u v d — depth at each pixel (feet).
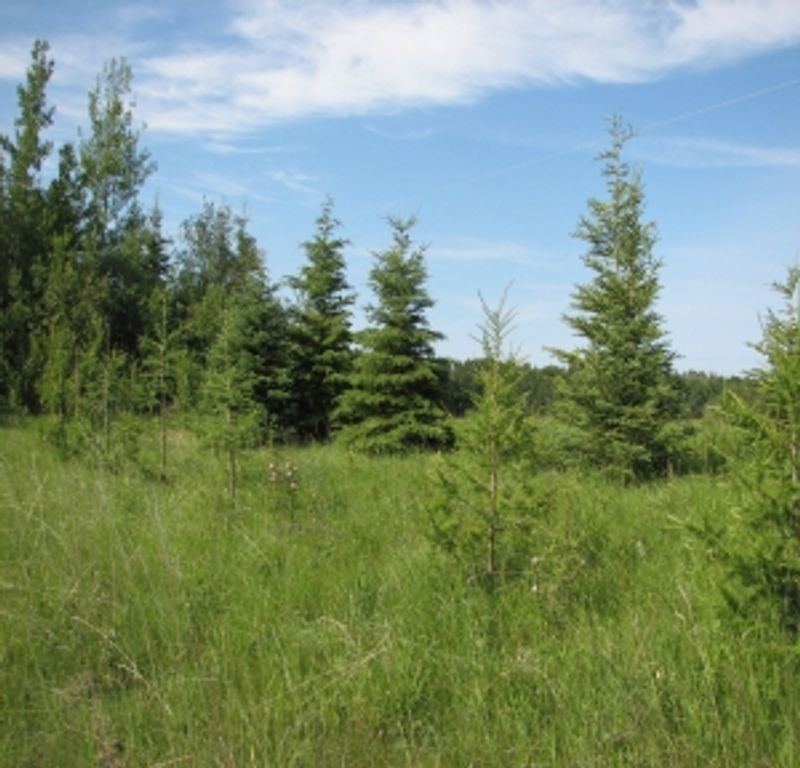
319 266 75.56
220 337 67.97
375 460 41.32
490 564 16.97
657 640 13.48
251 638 14.64
